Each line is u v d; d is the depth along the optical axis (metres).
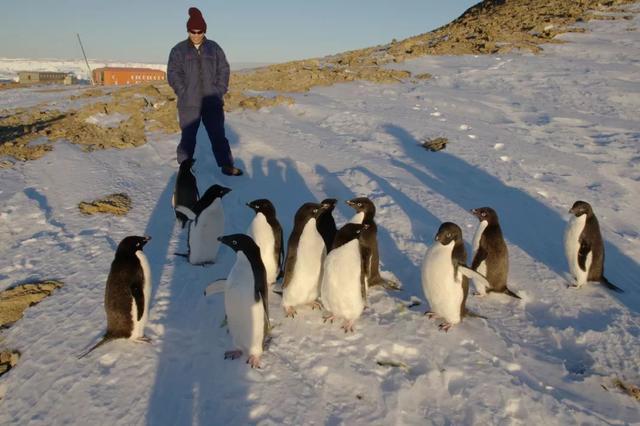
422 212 7.52
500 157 9.88
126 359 4.20
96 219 7.14
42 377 4.04
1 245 6.59
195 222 5.73
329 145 10.40
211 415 3.62
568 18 23.58
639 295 5.87
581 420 3.68
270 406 3.70
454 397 3.89
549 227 7.41
